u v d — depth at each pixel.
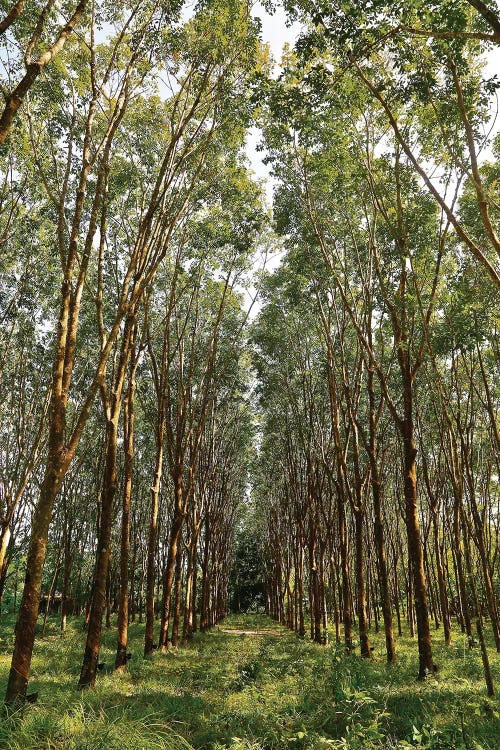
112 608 35.81
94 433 21.20
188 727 6.62
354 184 11.33
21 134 10.12
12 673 6.61
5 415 19.39
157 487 14.55
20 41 8.99
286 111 8.25
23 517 20.50
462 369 13.51
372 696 7.93
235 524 44.47
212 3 9.15
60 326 7.78
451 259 11.77
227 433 26.84
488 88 7.11
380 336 13.08
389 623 12.66
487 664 7.97
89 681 8.88
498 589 21.02
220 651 15.86
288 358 20.25
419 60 7.47
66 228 12.69
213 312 19.53
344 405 17.42
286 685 9.18
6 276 15.61
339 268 14.27
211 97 10.70
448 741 5.00
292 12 7.89
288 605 28.75
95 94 8.52
